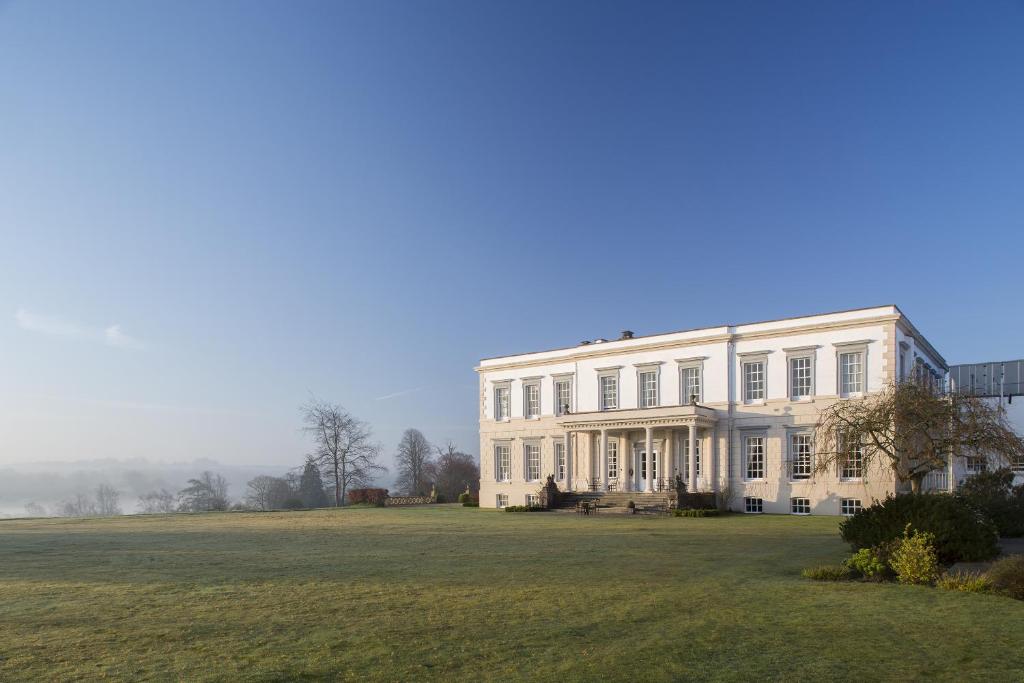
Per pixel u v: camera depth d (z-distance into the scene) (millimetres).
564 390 49500
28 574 15656
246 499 96625
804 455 38500
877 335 36562
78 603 12219
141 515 41750
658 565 16891
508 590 13398
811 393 38500
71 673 8125
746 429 40625
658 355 44625
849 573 15133
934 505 17125
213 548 21047
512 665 8438
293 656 8836
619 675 8062
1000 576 13234
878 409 27672
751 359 40906
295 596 12805
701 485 42125
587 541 22938
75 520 36625
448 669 8289
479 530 27781
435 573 15602
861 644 9375
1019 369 43812
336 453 75375
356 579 14773
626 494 42281
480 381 54406
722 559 18062
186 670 8227
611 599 12469
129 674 8078
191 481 95438
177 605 12023
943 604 11836
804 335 39062
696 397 42750
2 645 9383
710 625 10477
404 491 101750
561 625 10484
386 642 9523
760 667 8359
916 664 8469
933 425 26328
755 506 39812
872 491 35750
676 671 8203
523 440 51219
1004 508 24031
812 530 27297
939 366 47875
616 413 43562
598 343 48469
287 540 23594
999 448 25625
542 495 44438
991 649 9102
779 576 15180
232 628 10336
